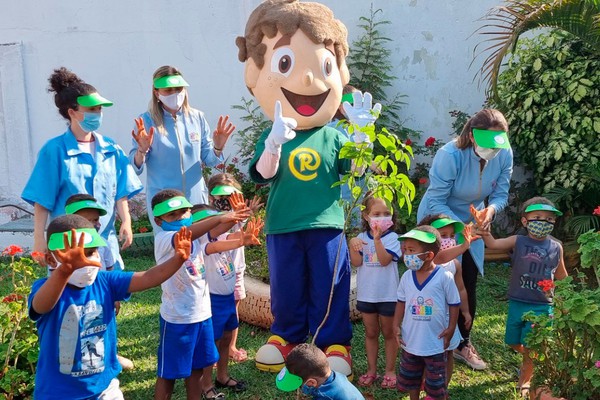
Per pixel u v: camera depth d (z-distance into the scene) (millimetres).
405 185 3420
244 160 8977
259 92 4539
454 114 8266
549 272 4305
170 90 5078
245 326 5676
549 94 7145
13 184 9203
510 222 8148
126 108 9062
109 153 4539
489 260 7684
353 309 5520
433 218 4207
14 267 4387
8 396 4027
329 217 4352
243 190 8594
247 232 3963
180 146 5230
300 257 4391
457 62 8438
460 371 4699
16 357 4172
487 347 5105
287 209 4336
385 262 4262
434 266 3920
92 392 3139
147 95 9016
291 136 3996
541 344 3885
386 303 4375
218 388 4410
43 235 4238
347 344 4484
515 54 7836
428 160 8586
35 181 4223
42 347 3078
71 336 3061
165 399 3879
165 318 3803
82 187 4320
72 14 8922
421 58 8531
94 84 9039
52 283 2766
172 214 3820
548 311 4305
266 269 5867
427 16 8445
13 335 4105
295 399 4254
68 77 4301
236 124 9016
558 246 4387
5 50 8953
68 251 2680
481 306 6098
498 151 4398
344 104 4250
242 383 4441
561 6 6363
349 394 3207
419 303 3834
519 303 4395
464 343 4785
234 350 4926
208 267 4230
